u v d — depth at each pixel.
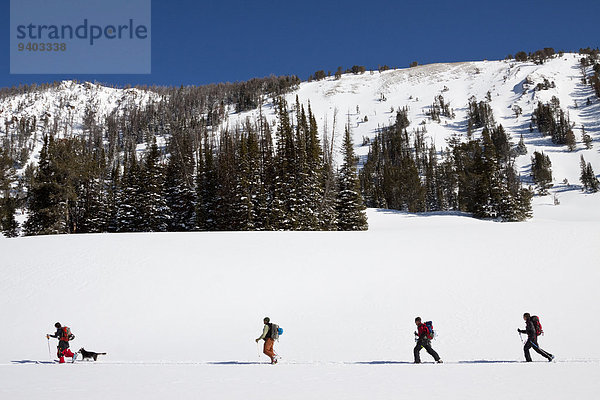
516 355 14.80
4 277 24.19
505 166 125.75
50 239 33.41
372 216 74.25
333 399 6.93
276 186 60.69
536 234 32.03
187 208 63.25
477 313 19.70
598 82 185.38
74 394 7.41
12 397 7.13
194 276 24.31
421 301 21.30
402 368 10.88
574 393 7.29
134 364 12.66
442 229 36.94
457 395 7.22
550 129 164.12
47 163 53.62
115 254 28.16
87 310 20.23
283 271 25.25
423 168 148.62
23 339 17.28
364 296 22.03
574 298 21.12
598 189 109.56
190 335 17.75
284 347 16.17
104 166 66.44
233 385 8.34
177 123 188.62
